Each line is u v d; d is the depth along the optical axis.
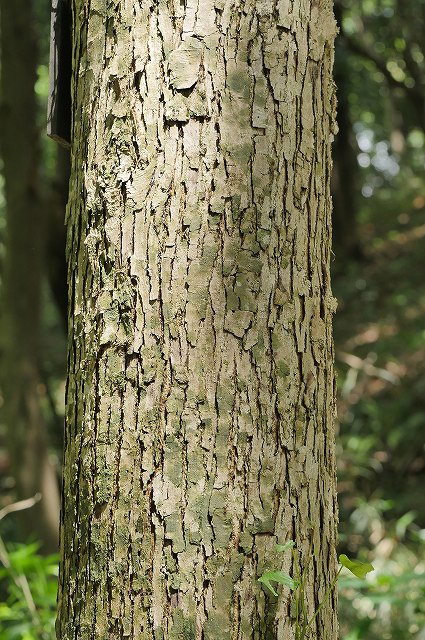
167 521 2.03
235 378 2.04
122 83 2.10
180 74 2.06
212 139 2.06
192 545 2.02
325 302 2.18
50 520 6.01
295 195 2.11
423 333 9.39
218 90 2.06
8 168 6.15
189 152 2.06
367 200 16.22
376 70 10.79
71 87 2.23
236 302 2.05
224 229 2.06
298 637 2.06
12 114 6.06
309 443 2.11
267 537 2.05
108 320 2.08
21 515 6.00
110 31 2.12
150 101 2.07
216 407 2.04
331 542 2.17
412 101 10.45
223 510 2.03
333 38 2.21
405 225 14.50
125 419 2.06
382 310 11.13
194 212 2.05
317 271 2.15
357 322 11.09
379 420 8.33
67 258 2.20
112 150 2.10
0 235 9.61
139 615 2.03
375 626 4.60
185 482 2.03
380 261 13.02
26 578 3.74
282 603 2.05
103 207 2.10
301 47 2.13
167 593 2.02
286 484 2.07
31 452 6.06
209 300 2.05
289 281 2.10
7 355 6.18
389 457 8.03
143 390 2.05
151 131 2.07
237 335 2.05
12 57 6.03
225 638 2.01
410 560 6.16
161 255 2.06
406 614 4.60
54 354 11.18
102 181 2.10
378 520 6.85
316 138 2.16
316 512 2.12
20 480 6.02
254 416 2.05
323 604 2.12
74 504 2.12
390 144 18.80
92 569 2.07
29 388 6.16
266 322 2.07
